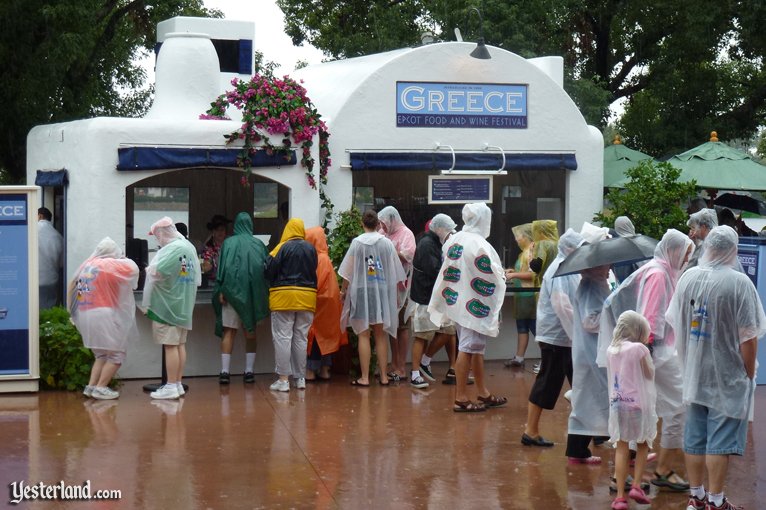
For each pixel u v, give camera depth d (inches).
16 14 809.5
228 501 449.1
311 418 552.7
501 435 530.3
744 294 428.8
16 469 477.7
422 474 479.5
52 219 684.1
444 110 679.1
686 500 456.8
